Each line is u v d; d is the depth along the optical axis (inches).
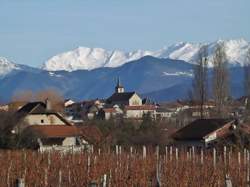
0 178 2508.6
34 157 3356.3
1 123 4842.5
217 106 5890.8
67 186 2363.4
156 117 6702.8
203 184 2272.4
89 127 5359.3
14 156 3388.3
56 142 5073.8
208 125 4921.3
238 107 6058.1
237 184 2341.3
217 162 3196.4
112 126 5531.5
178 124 6727.4
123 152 3890.3
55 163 3034.0
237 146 3892.7
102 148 4468.5
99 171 2650.1
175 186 2240.4
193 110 6368.1
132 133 5162.4
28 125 5231.3
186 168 2731.3
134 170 2679.6
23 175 2459.4
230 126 4810.5
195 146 4825.3
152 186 2276.1
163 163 2886.3
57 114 5915.4
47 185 2359.7
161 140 4953.3
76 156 3427.7
